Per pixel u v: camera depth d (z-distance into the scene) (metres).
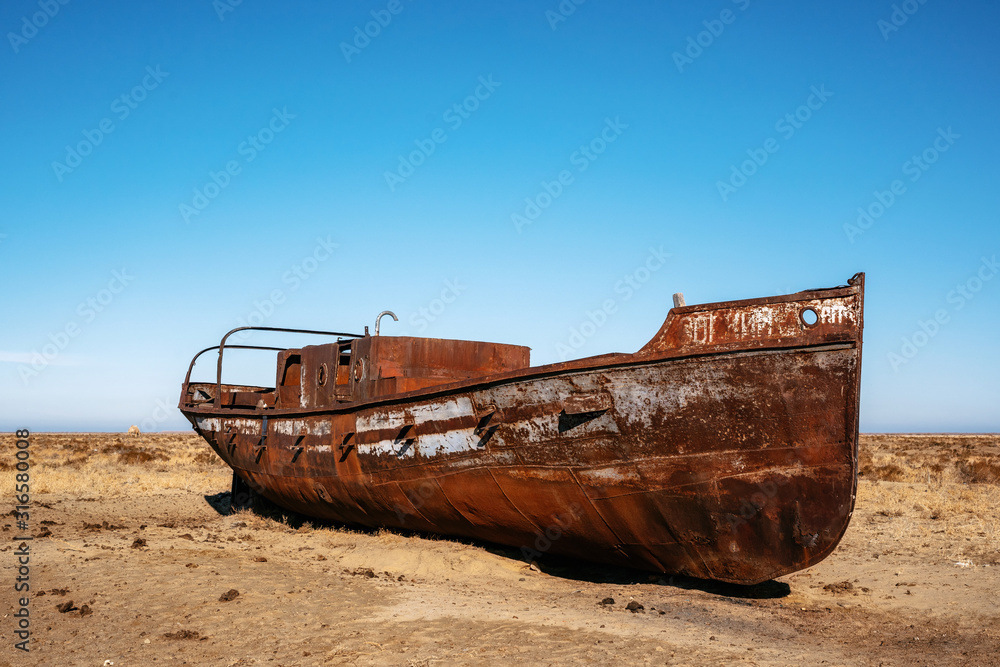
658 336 7.58
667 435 7.59
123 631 6.17
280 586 7.81
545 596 7.86
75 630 6.16
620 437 7.80
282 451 12.40
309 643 5.95
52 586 7.54
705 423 7.41
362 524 11.77
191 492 18.09
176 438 55.09
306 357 12.72
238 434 13.99
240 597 7.28
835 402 6.96
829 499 7.03
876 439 65.88
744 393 7.23
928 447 45.69
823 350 6.97
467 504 9.33
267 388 18.09
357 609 7.00
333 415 11.09
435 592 7.89
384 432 10.03
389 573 8.92
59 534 10.95
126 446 38.19
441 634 6.22
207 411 15.01
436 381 10.98
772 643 6.16
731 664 5.54
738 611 7.24
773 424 7.17
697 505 7.61
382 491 10.33
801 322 7.08
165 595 7.25
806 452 7.09
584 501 8.22
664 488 7.71
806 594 8.10
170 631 6.20
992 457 31.55
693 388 7.40
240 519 14.00
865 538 11.69
